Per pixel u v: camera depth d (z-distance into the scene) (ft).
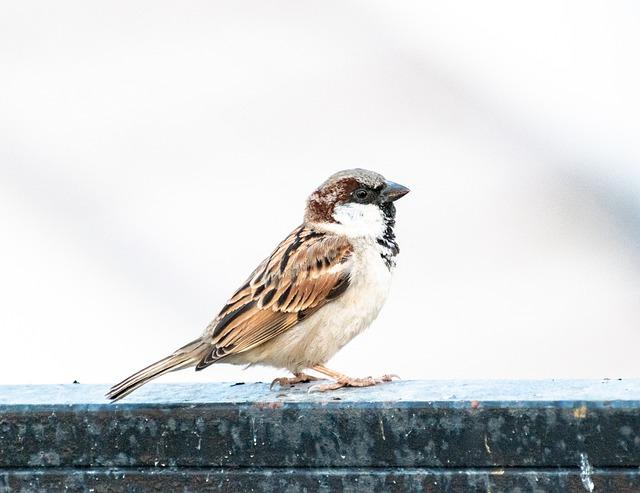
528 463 24.54
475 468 24.75
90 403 25.71
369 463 25.09
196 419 25.54
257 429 25.39
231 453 25.52
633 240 63.36
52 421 25.67
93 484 25.72
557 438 24.38
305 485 25.40
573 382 26.84
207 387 27.76
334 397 25.81
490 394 25.40
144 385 27.71
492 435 24.63
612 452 24.18
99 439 25.64
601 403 24.18
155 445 25.55
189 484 25.59
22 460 25.79
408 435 24.98
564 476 24.43
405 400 25.03
